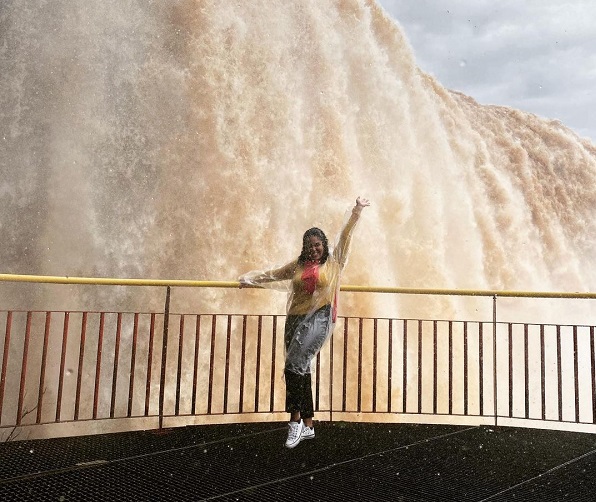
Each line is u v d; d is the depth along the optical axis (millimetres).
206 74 15953
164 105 15500
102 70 14898
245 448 4270
